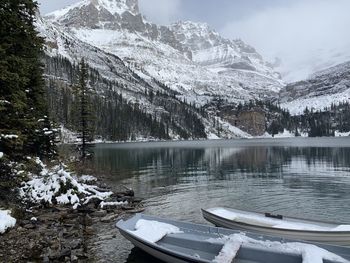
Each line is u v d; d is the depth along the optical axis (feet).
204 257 41.86
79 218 63.67
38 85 86.38
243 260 39.70
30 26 65.21
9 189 66.39
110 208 72.49
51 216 62.44
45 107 95.96
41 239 50.65
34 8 65.26
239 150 320.50
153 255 43.62
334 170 154.81
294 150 301.43
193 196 96.12
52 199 71.10
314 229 48.83
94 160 205.87
